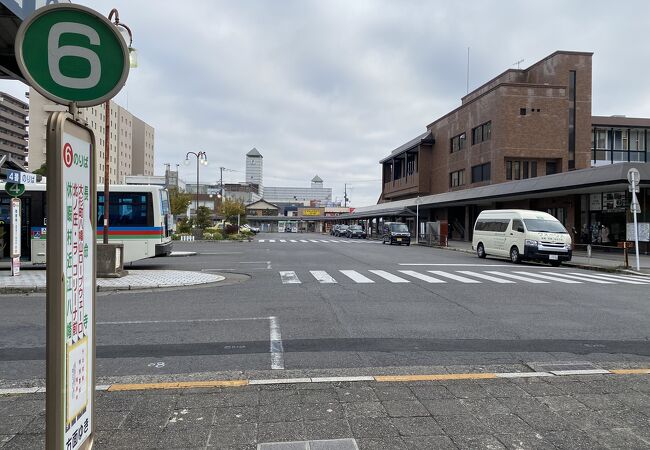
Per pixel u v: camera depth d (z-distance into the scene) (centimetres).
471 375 492
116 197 1653
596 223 2756
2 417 383
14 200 1355
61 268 225
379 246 3597
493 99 3872
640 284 1312
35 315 846
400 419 377
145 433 349
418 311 870
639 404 413
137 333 698
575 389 451
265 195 17750
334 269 1675
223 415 384
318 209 12762
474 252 2788
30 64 252
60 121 221
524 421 375
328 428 360
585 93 3959
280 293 1091
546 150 3806
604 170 2317
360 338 669
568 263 1997
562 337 684
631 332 718
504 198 3275
